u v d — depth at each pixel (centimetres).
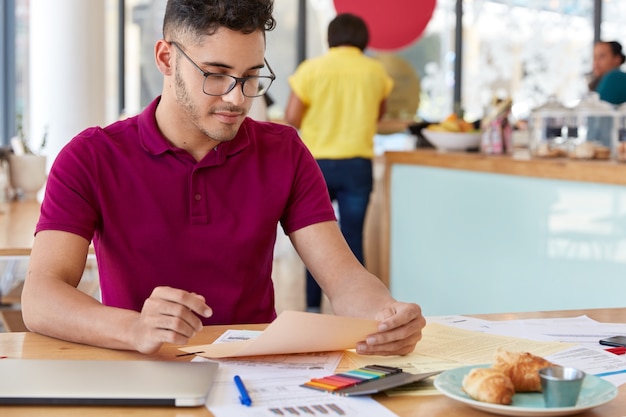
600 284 312
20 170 357
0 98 760
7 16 755
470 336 147
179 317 126
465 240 383
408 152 421
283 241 605
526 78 674
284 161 174
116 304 166
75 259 155
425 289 414
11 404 109
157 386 113
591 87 537
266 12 150
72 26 494
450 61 688
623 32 651
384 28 661
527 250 346
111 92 728
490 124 382
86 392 110
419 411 108
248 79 150
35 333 145
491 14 677
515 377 112
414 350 138
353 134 444
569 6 659
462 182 383
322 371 126
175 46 152
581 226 319
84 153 162
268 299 176
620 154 316
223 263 167
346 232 456
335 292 163
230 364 129
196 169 165
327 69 441
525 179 345
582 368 128
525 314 167
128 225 164
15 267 371
